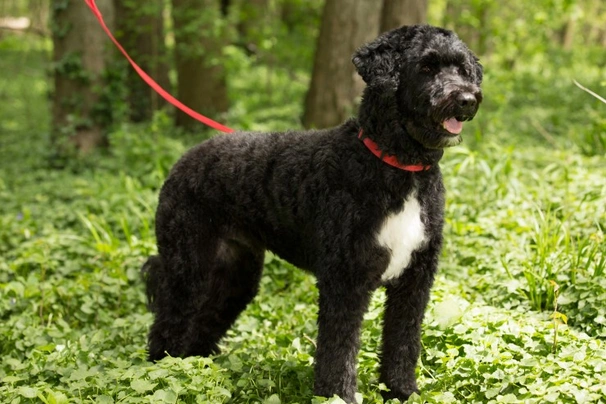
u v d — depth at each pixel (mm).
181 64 11961
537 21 13297
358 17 9594
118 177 9016
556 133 11039
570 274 5055
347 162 3746
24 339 4902
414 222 3738
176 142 9695
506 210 6566
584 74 17766
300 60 14547
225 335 5008
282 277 5961
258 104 14758
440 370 4141
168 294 4574
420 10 9766
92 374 3928
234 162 4301
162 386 3816
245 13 13078
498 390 3760
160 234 4609
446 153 7598
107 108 10492
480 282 5367
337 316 3764
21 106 16969
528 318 4719
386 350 4043
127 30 12414
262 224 4266
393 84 3699
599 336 4445
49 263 6121
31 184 9570
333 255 3736
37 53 22516
